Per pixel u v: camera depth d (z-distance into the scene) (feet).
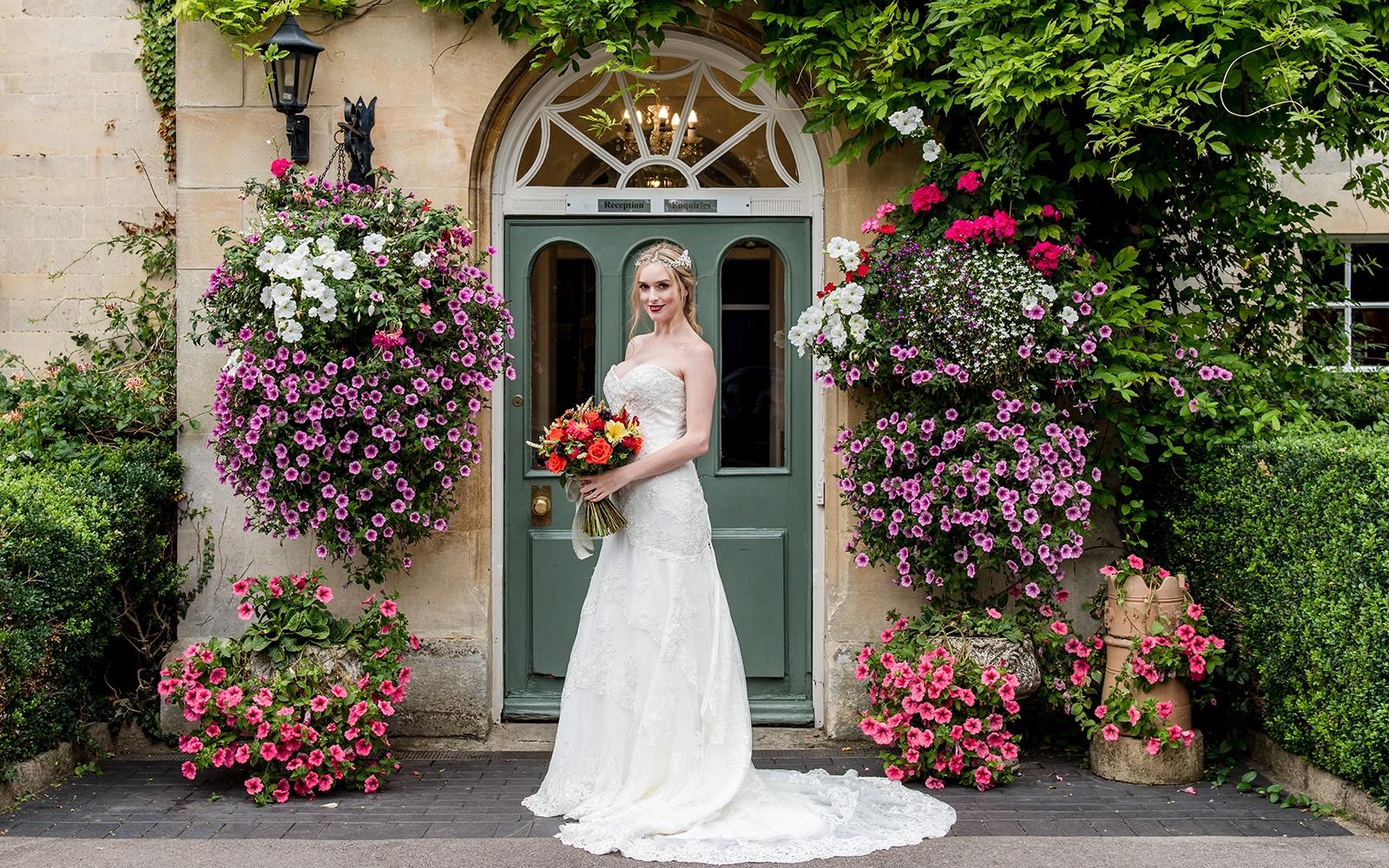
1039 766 15.40
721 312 17.61
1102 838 12.33
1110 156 15.90
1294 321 18.37
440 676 16.66
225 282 15.33
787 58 15.98
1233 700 15.40
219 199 16.81
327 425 15.23
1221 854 11.80
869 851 11.91
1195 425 16.07
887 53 15.46
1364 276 20.68
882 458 15.85
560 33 16.03
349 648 14.47
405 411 15.29
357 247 15.37
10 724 13.67
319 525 15.57
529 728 17.16
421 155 16.71
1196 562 16.14
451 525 16.75
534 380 17.62
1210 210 16.69
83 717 15.75
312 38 16.74
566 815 13.07
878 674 14.84
